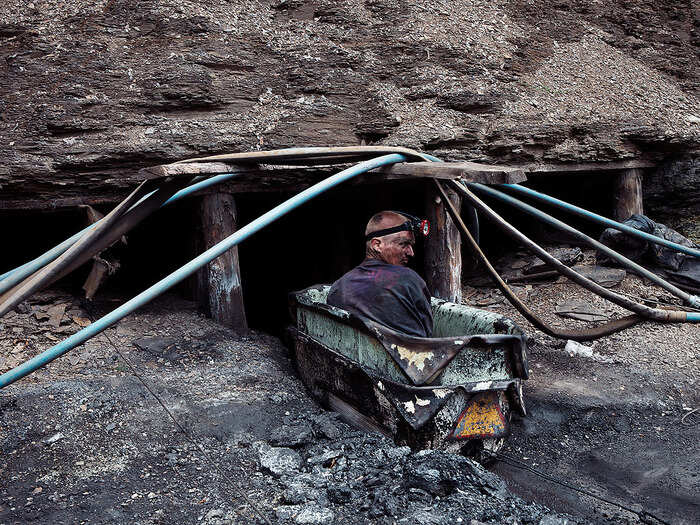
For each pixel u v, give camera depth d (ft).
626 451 12.06
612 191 23.39
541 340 17.08
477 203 12.66
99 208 16.78
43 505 8.87
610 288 19.71
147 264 20.84
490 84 21.65
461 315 12.87
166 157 16.65
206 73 18.60
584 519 9.51
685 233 23.12
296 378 14.10
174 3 20.42
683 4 30.53
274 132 18.11
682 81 27.04
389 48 21.49
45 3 20.01
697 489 10.63
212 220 16.62
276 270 24.31
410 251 12.62
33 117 16.75
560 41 26.08
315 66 20.12
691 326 17.61
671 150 22.67
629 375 15.05
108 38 19.15
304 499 8.86
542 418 13.15
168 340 15.25
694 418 13.32
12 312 15.85
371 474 9.48
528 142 20.27
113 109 17.38
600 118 22.18
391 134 19.03
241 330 16.78
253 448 10.57
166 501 8.98
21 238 18.72
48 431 10.84
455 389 9.98
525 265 21.36
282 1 22.53
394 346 10.19
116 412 11.50
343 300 11.76
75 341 9.29
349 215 22.39
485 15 25.09
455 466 9.64
